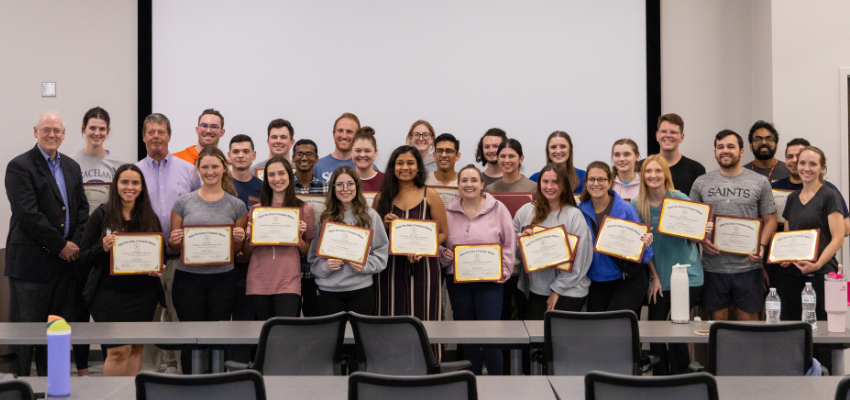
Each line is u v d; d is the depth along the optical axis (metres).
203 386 1.94
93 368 4.98
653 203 3.96
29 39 5.86
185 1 5.76
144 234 3.62
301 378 2.39
